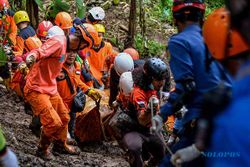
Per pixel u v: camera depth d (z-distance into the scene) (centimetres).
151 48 1325
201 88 386
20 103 901
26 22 870
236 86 187
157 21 1480
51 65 618
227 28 280
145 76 540
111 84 766
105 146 771
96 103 733
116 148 773
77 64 711
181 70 389
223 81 378
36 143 713
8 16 877
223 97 214
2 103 878
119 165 707
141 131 554
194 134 384
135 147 539
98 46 914
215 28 297
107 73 925
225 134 186
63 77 693
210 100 220
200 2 397
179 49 391
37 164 612
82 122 761
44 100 616
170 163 406
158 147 555
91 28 629
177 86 392
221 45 290
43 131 631
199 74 386
